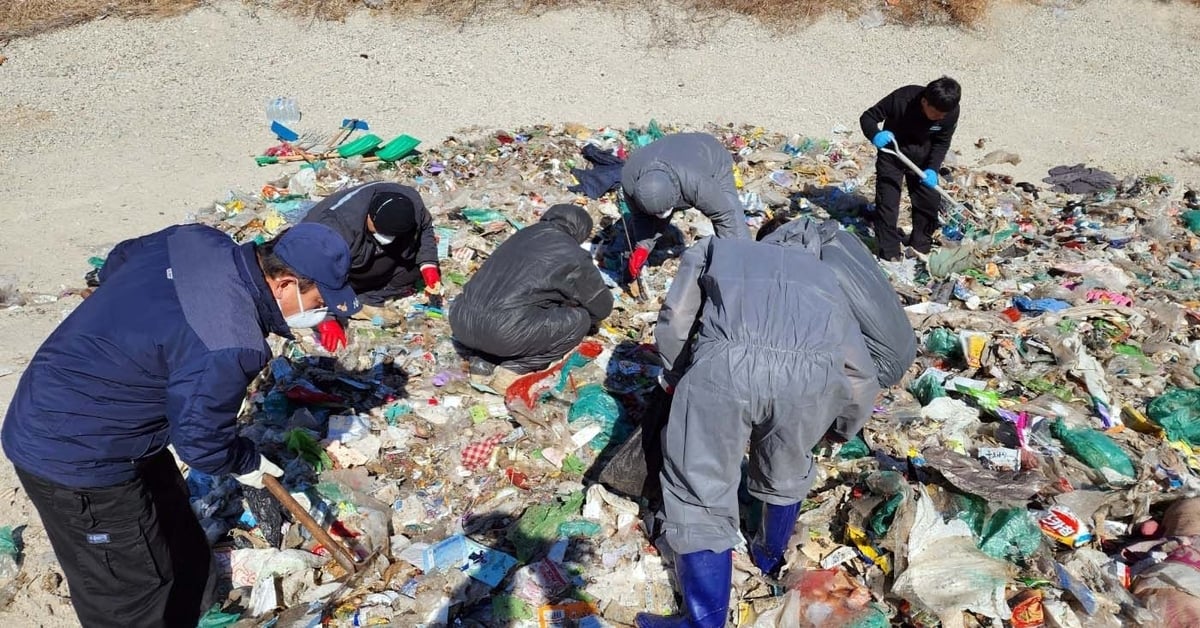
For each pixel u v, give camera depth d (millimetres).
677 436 3084
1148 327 5617
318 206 5125
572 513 3916
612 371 5016
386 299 5668
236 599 3494
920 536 3523
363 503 3918
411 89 10438
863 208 7594
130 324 2584
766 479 3225
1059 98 11039
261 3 12188
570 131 9203
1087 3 13344
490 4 12531
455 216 6938
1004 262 6668
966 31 12609
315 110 9750
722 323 2986
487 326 4766
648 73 11234
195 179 7949
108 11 11750
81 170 8086
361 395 4738
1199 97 11078
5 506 3959
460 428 4527
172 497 3135
